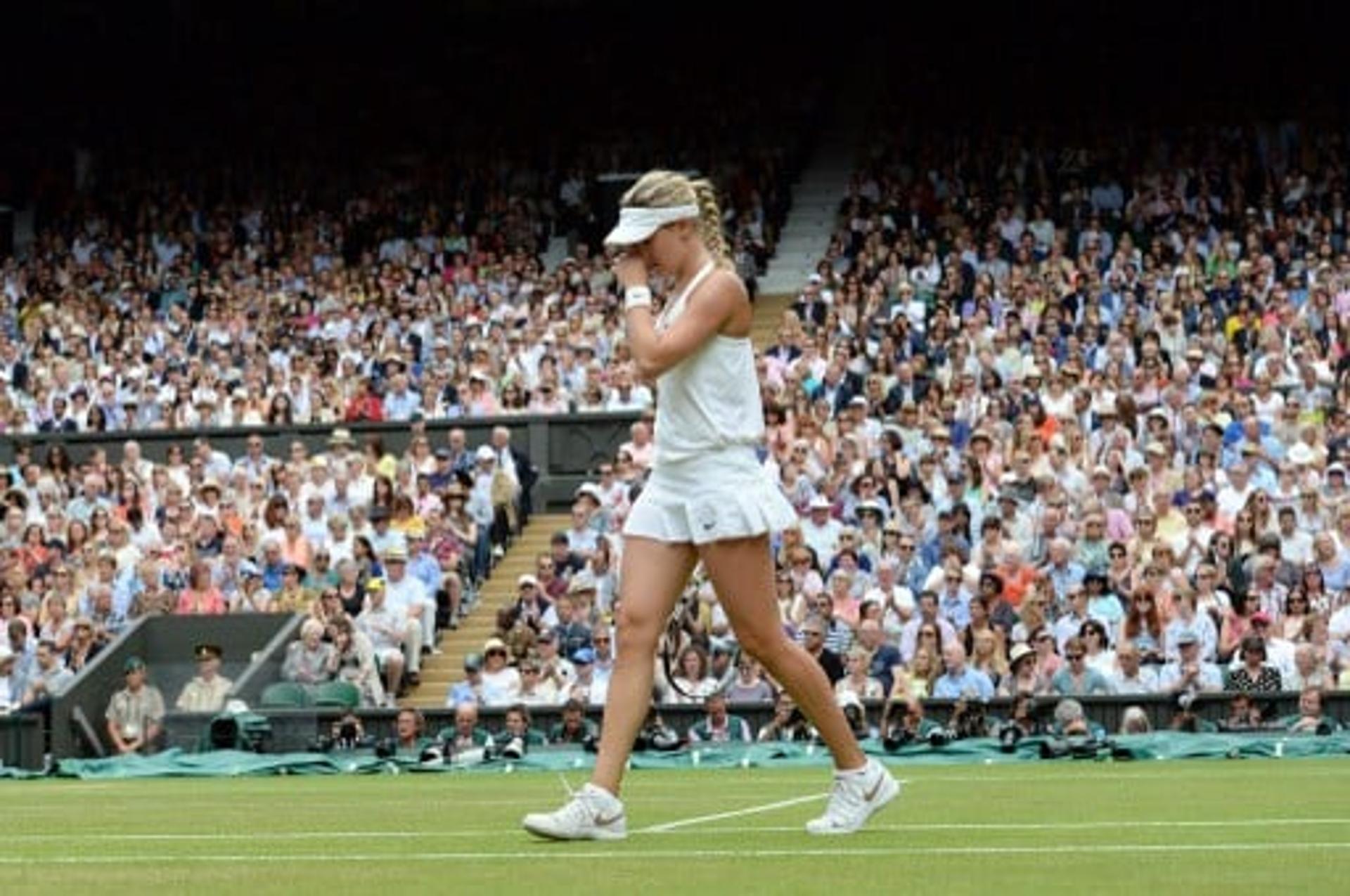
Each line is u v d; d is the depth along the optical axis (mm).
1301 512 61781
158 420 85500
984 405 72125
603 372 81000
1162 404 71062
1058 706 51562
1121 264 84562
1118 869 17750
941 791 31984
